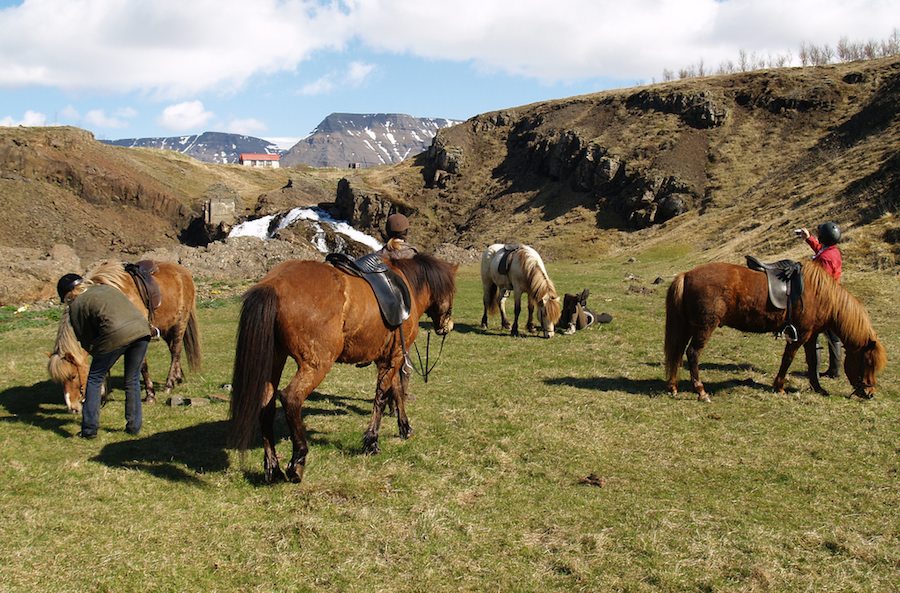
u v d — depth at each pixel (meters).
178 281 9.53
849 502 6.12
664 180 56.72
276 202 82.06
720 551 5.14
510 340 14.41
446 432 7.91
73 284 7.57
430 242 72.31
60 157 77.19
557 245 55.56
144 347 7.45
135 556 4.86
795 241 28.56
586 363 12.02
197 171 98.88
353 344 6.54
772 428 8.20
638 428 8.17
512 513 5.77
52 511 5.48
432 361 12.19
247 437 5.68
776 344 13.48
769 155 56.59
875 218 26.06
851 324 9.20
